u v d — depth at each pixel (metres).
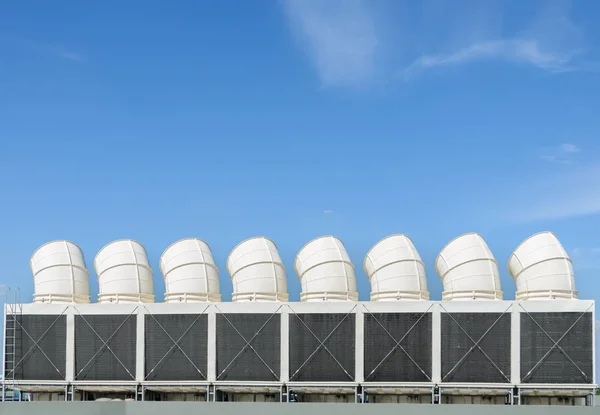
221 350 58.00
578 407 49.69
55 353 59.66
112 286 61.88
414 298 58.78
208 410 52.31
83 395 59.78
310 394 58.44
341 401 57.94
